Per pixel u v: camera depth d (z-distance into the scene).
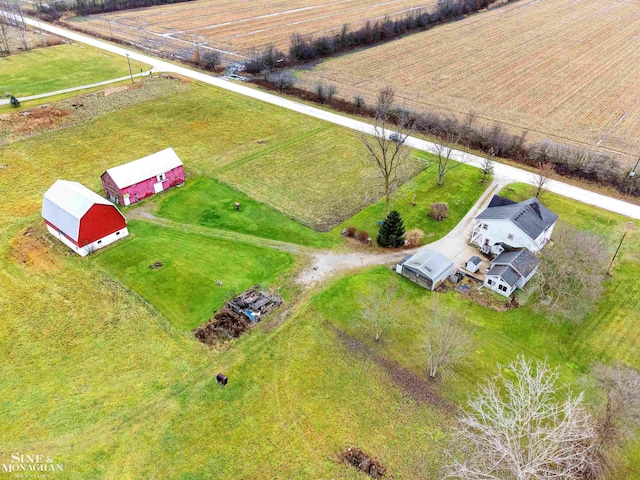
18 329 36.44
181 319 37.59
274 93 80.44
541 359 35.03
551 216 46.53
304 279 42.06
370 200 53.53
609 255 45.19
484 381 33.41
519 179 57.88
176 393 31.95
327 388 32.62
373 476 27.67
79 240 43.00
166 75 86.25
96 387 32.28
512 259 41.28
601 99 78.44
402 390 32.69
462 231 49.06
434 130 68.06
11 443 28.81
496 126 66.31
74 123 68.75
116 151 62.00
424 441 29.52
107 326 36.84
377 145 64.69
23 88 79.94
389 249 46.25
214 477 27.44
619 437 28.16
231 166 59.25
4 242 45.53
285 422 30.39
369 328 37.28
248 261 43.94
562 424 25.70
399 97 79.44
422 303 39.81
